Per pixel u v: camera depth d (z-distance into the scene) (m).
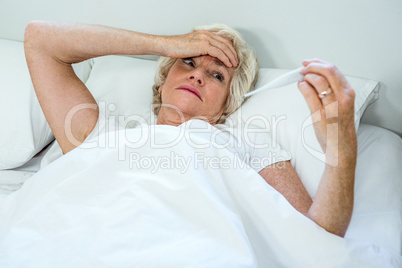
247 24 1.34
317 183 1.11
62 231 0.85
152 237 0.83
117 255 0.80
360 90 1.26
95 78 1.39
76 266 0.79
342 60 1.30
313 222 0.88
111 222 0.85
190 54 1.18
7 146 1.21
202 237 0.84
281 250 0.89
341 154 0.81
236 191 0.95
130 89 1.37
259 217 0.92
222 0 1.32
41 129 1.26
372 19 1.21
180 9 1.37
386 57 1.25
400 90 1.30
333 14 1.24
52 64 1.13
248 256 0.82
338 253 0.85
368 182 1.12
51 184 0.94
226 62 1.19
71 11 1.43
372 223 1.00
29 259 0.80
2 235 0.87
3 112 1.21
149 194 0.90
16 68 1.27
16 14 1.45
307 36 1.30
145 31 1.44
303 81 0.77
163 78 1.30
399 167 1.18
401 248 0.95
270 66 1.40
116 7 1.41
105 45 1.13
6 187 1.18
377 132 1.33
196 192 0.90
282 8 1.28
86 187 0.91
